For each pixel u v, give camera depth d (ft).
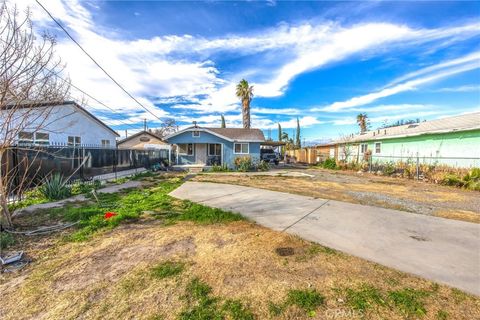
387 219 16.21
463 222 15.60
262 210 18.70
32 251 11.18
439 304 7.20
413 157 44.96
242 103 96.53
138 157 53.83
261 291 7.92
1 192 13.93
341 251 11.03
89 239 12.64
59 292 7.92
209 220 16.03
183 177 44.14
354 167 58.75
